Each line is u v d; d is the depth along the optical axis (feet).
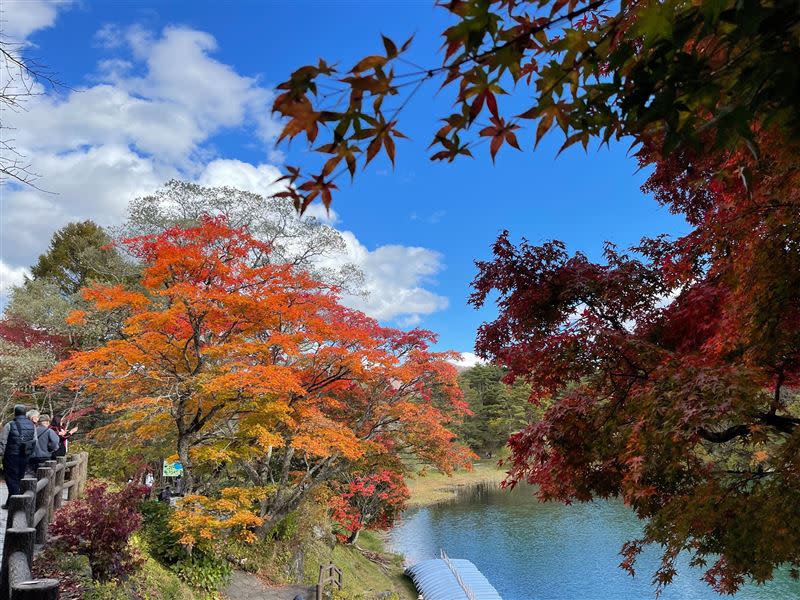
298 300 34.76
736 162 7.30
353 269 69.51
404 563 72.49
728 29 3.69
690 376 10.09
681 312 12.47
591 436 11.62
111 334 59.77
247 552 41.96
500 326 16.11
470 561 71.82
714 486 10.70
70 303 73.77
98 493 22.57
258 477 44.62
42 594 8.80
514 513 101.04
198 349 31.63
